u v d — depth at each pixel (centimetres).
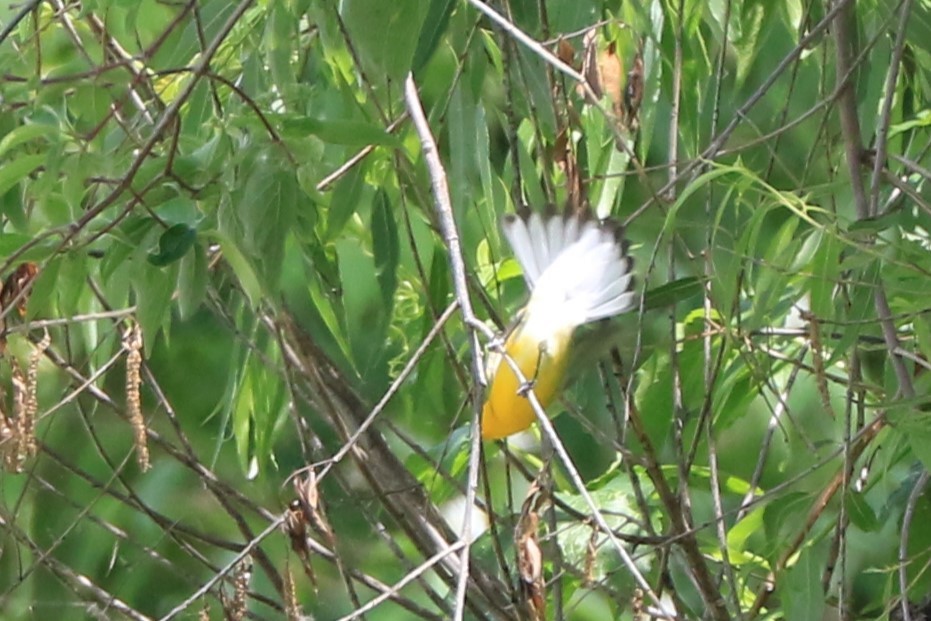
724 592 595
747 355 509
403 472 557
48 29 511
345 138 407
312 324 655
